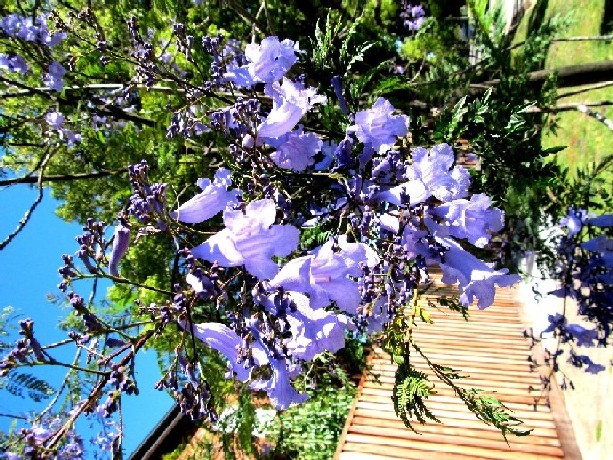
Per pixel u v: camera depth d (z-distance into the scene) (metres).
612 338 3.52
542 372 7.21
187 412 1.50
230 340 1.66
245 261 1.45
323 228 2.36
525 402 7.11
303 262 1.53
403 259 1.90
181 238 1.71
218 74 2.39
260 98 2.66
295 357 1.61
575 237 3.40
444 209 1.90
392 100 3.61
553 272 3.97
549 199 4.04
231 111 2.01
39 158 4.44
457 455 6.69
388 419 7.36
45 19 3.38
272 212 1.42
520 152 2.96
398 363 1.89
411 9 8.22
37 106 4.02
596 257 3.14
